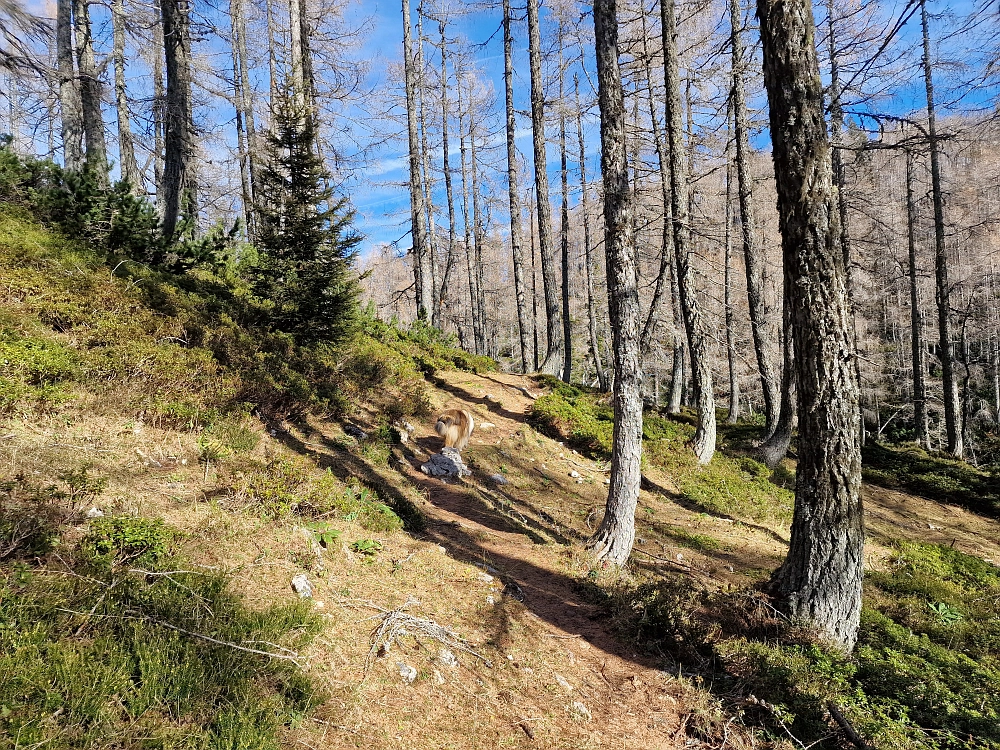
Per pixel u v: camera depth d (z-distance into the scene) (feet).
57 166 31.42
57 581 10.62
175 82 34.73
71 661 9.13
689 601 19.36
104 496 14.61
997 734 14.14
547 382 57.21
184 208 48.01
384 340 50.67
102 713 8.61
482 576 19.70
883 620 21.27
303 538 16.67
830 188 18.45
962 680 17.44
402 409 35.27
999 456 89.76
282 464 19.94
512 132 66.28
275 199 31.53
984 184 60.03
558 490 34.09
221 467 18.70
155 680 9.52
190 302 28.50
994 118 26.13
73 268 25.08
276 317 32.35
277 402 26.23
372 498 22.54
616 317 23.91
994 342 111.24
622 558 23.73
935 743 13.57
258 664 11.01
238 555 14.67
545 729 13.11
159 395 20.63
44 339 19.83
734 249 64.03
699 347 46.09
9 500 12.19
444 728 12.01
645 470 41.01
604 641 18.04
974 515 49.21
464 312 144.36
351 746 10.49
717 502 37.78
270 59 70.08
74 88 52.54
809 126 18.39
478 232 114.32
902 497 51.67
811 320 18.45
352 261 32.91
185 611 11.45
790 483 46.85
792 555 19.12
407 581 17.51
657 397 99.45
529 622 17.71
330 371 33.47
